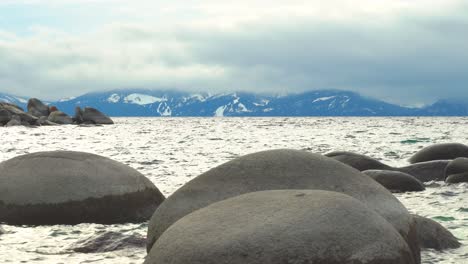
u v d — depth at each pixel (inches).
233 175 360.5
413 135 2299.5
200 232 254.5
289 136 2301.9
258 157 372.8
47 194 460.1
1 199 462.0
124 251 376.8
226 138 2160.4
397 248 257.1
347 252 245.4
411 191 658.2
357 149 1462.8
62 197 459.8
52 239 413.7
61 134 2292.1
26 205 457.7
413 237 335.9
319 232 248.2
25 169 474.9
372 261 246.8
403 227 331.6
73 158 483.2
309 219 253.6
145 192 484.4
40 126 3058.6
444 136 2196.1
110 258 360.8
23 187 463.2
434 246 384.5
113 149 1509.6
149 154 1331.2
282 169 362.6
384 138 2057.1
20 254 372.2
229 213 266.2
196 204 346.3
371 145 1638.8
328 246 244.7
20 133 2310.5
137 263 349.4
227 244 243.8
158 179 815.7
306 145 1681.8
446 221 488.7
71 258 361.4
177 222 271.6
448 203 583.5
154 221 350.0
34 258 362.3
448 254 372.2
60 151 493.7
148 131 2883.9
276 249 241.4
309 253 241.8
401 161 1091.3
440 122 5019.7
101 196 465.1
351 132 2674.7
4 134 2218.3
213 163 1087.0
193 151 1438.2
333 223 253.3
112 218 465.7
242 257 240.2
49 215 456.8
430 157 885.2
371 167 761.6
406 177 668.1
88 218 461.7
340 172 363.3
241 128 3472.0
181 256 246.2
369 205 341.1
